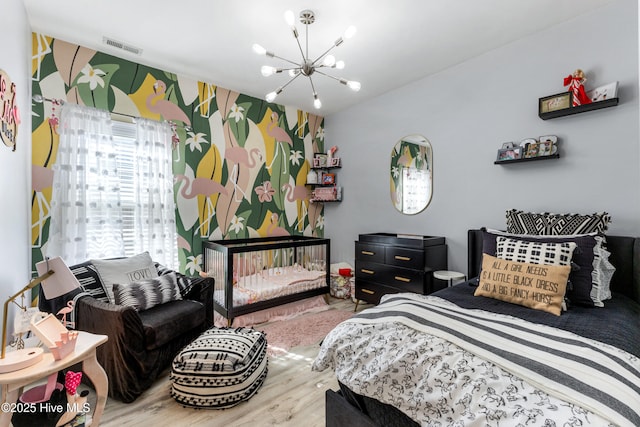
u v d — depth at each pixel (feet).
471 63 9.32
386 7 6.86
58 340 4.19
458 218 9.72
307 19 7.27
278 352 7.79
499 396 2.84
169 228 9.64
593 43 7.05
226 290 9.23
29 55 7.47
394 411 3.63
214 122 11.21
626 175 6.62
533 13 7.15
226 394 5.55
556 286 5.10
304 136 14.25
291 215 13.79
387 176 11.98
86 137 8.17
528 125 8.13
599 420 2.40
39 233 7.74
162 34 7.94
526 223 7.33
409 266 9.36
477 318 4.39
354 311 10.89
